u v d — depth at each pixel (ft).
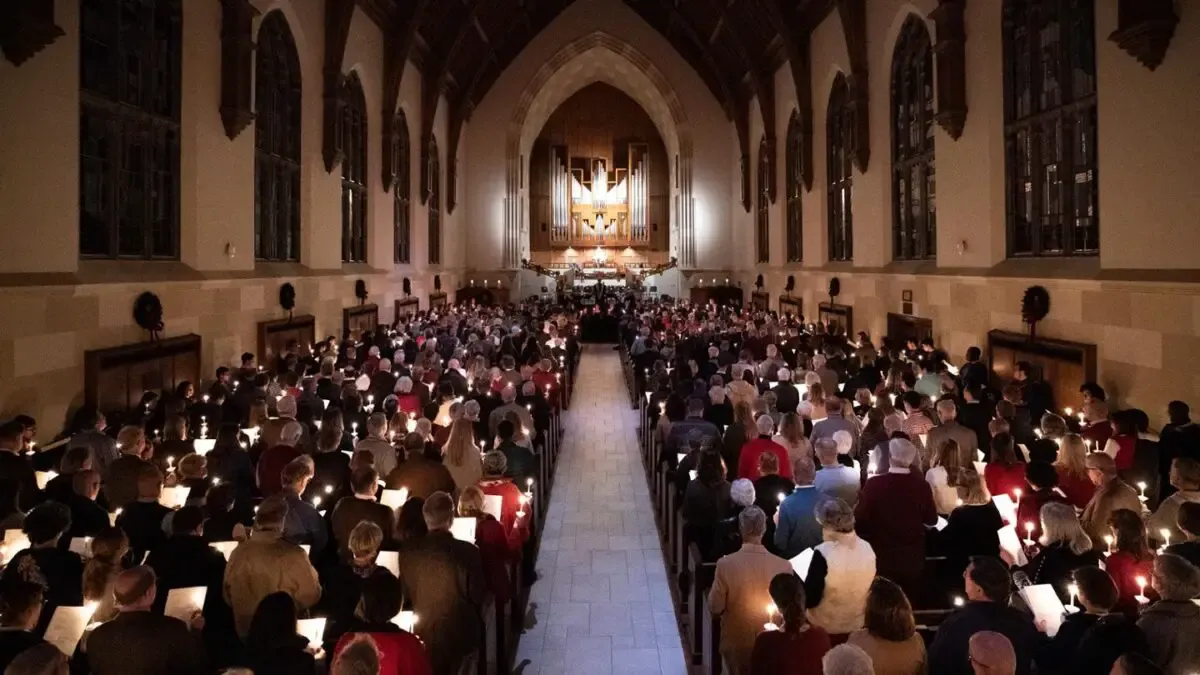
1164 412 29.40
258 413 31.71
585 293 113.91
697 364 46.91
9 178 28.14
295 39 53.67
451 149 101.45
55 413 30.45
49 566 16.05
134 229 36.96
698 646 20.99
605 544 32.12
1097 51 33.09
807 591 15.89
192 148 40.81
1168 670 12.78
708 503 23.38
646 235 126.62
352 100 66.64
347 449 29.86
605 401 63.57
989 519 18.75
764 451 25.20
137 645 12.75
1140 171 30.45
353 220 67.31
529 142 118.01
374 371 44.11
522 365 52.26
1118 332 32.09
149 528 19.13
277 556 16.05
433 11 79.66
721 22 90.84
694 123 109.91
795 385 40.32
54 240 30.40
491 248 109.29
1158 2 28.22
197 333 41.19
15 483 20.17
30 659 10.36
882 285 57.93
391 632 13.70
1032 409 34.06
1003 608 13.46
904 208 55.57
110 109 34.76
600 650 23.39
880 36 57.41
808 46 74.90
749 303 103.09
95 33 34.09
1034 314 37.50
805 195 76.38
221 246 43.68
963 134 45.32
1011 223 41.75
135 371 35.37
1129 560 16.05
